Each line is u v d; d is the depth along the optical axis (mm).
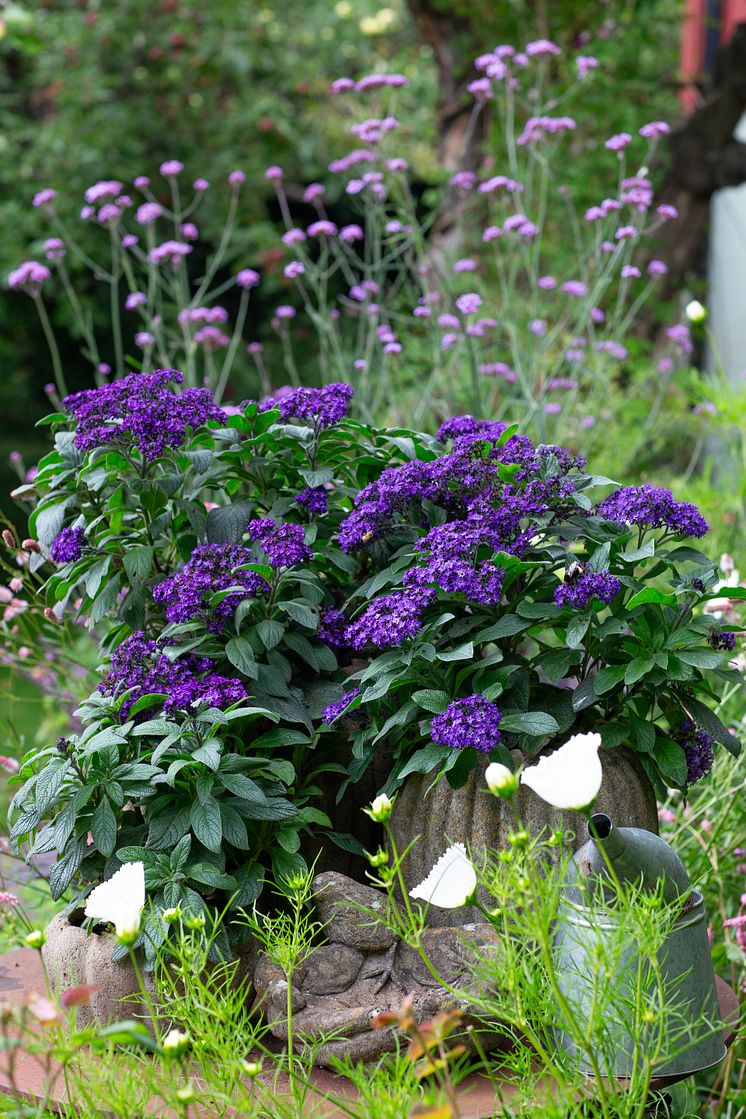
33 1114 1775
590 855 1882
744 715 3047
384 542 2457
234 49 8789
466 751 2150
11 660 3227
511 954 1720
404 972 2012
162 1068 1771
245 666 2189
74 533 2363
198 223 8938
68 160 8250
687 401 5328
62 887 2080
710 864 2707
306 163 9289
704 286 6578
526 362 4422
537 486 2227
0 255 8172
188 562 2500
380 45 10789
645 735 2219
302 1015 1937
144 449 2279
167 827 2076
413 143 8805
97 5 8578
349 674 2490
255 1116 1664
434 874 1759
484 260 6211
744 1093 2439
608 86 6457
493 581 2104
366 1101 1685
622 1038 1823
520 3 6883
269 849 2186
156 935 1945
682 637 2166
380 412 4641
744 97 6449
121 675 2244
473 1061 1966
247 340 9422
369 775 2451
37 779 2104
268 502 2502
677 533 2312
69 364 9508
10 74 9406
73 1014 1901
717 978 2354
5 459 8719
